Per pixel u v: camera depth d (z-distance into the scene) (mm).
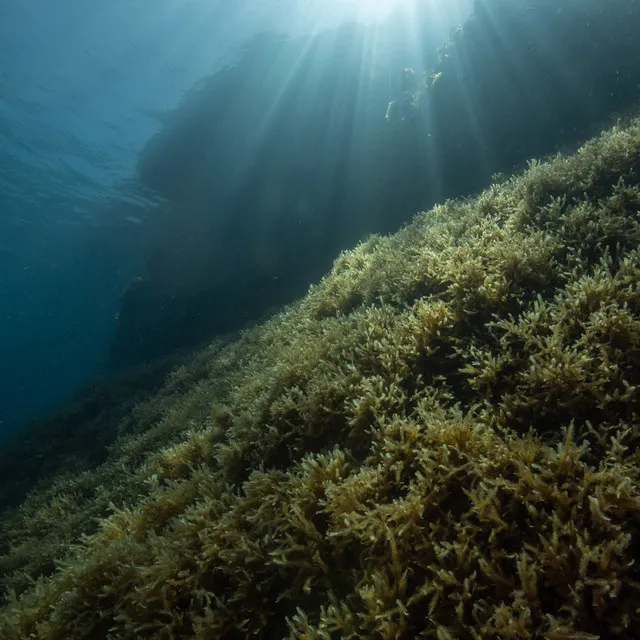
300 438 656
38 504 1434
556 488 394
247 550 507
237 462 709
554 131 2117
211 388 1456
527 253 676
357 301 1047
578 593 347
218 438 874
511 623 333
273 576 485
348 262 1351
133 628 496
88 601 573
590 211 715
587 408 472
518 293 648
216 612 475
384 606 387
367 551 443
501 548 396
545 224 750
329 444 626
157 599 511
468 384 579
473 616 355
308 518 508
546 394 492
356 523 442
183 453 886
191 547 560
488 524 406
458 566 390
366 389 608
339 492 492
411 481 470
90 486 1340
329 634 407
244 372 1236
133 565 564
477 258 718
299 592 463
